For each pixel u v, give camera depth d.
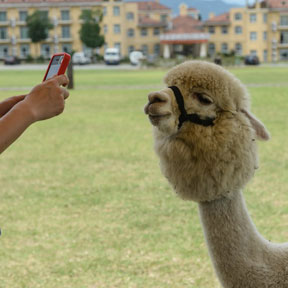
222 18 87.62
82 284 5.32
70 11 85.69
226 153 2.52
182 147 2.54
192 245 6.27
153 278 5.43
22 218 7.36
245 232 2.76
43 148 12.36
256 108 18.44
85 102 22.20
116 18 86.12
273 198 8.01
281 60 87.12
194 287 5.20
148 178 9.38
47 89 1.90
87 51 87.00
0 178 9.55
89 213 7.54
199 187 2.59
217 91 2.52
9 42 86.62
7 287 5.25
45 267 5.75
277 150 11.38
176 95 2.51
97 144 12.71
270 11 85.19
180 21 88.44
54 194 8.48
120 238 6.55
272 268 2.76
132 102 21.84
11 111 1.83
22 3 85.00
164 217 7.30
